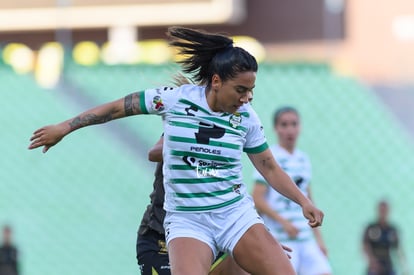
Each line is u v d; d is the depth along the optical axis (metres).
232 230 16.08
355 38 68.44
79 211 30.00
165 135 15.94
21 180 30.17
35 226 29.81
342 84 30.47
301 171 25.42
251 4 72.38
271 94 30.42
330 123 30.39
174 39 16.20
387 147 30.33
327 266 25.75
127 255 29.59
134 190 30.00
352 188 30.25
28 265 29.56
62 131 15.66
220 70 15.45
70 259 29.67
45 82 30.31
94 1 68.00
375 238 28.80
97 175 30.11
